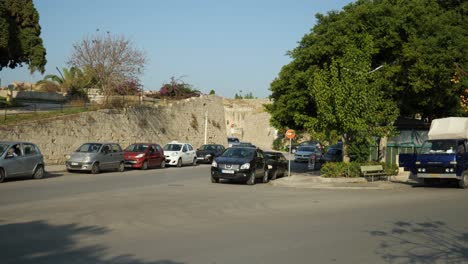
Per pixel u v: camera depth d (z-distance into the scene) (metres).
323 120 24.75
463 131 22.73
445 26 25.17
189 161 35.91
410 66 24.02
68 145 30.39
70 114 31.34
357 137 24.89
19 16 33.31
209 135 52.25
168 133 43.62
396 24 24.06
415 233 10.34
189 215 12.27
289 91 27.55
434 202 16.12
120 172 27.61
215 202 15.05
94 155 25.72
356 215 12.84
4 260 7.31
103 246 8.43
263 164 23.89
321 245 8.88
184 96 54.00
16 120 27.48
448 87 25.00
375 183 23.91
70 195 15.86
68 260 7.39
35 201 14.16
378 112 24.50
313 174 29.91
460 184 22.06
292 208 14.16
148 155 30.72
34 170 21.17
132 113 38.34
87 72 39.44
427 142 23.27
